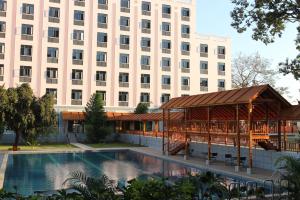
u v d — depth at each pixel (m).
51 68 50.16
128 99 54.47
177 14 59.06
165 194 7.67
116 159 31.42
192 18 60.19
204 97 28.20
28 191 17.62
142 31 56.16
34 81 49.12
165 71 57.38
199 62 60.38
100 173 23.48
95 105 47.34
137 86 55.16
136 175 22.69
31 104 34.75
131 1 55.69
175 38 58.62
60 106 50.19
